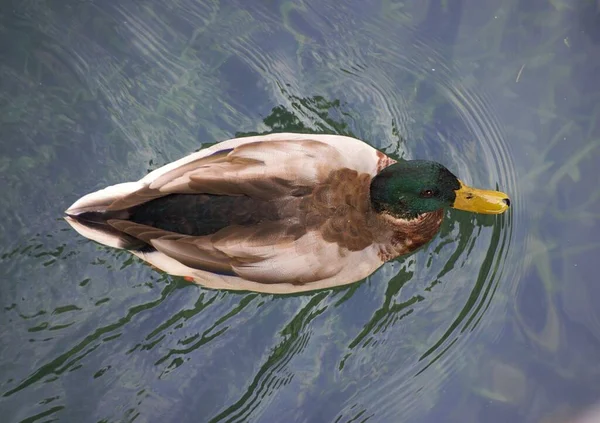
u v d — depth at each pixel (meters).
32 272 7.57
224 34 9.07
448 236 8.38
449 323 7.91
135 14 8.99
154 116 8.45
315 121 8.71
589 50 9.10
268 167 7.00
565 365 7.64
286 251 6.92
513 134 8.77
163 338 7.54
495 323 7.92
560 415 7.35
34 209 7.78
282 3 9.35
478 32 9.27
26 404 7.11
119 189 7.17
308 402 7.47
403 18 9.38
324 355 7.71
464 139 8.77
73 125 8.26
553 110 8.85
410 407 7.50
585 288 8.02
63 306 7.50
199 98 8.64
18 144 8.06
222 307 7.75
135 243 7.25
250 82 8.83
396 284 8.09
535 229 8.38
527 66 9.06
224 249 6.91
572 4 9.34
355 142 7.55
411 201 7.47
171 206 7.16
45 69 8.52
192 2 9.20
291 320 7.81
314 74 8.99
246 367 7.54
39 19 8.73
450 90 9.02
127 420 7.18
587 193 8.48
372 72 9.05
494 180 8.56
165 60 8.83
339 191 7.11
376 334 7.85
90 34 8.78
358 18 9.37
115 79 8.60
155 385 7.34
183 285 7.75
